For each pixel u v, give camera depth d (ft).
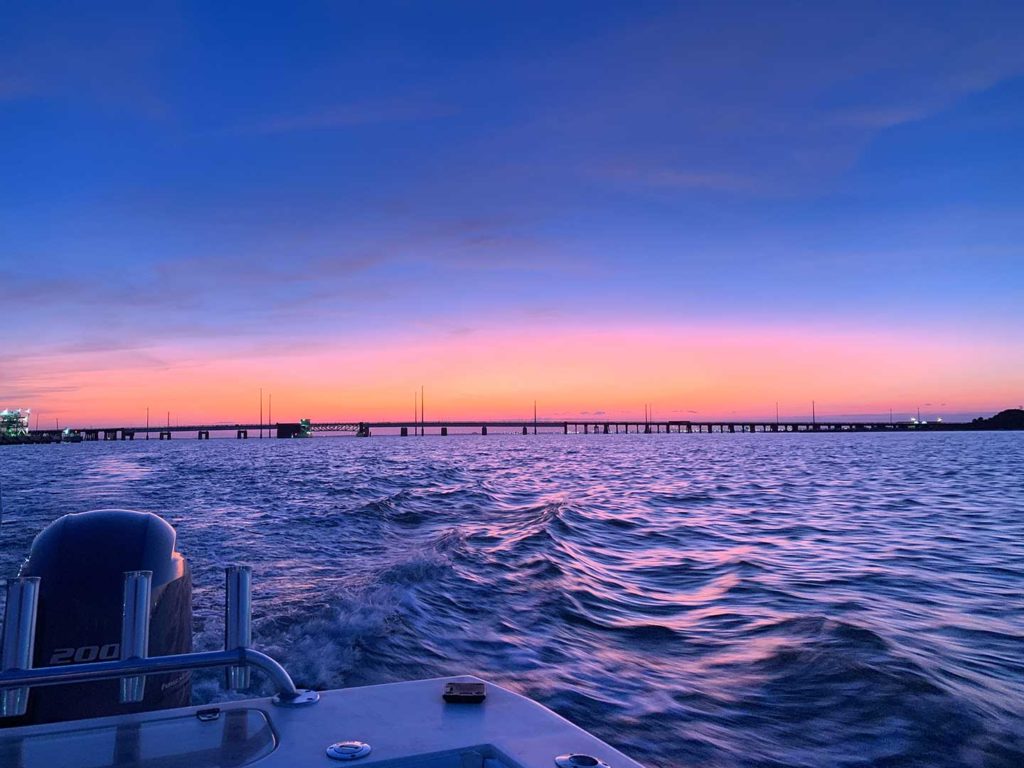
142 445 492.54
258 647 16.96
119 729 4.73
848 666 16.01
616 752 4.45
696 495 69.72
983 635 19.44
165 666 4.81
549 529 39.32
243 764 4.21
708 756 11.76
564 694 14.60
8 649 4.50
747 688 15.03
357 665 15.74
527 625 19.98
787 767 11.36
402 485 78.28
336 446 401.70
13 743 4.47
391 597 22.04
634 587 26.23
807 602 23.39
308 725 4.84
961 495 69.62
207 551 31.40
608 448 308.81
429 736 4.68
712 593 25.21
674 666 16.66
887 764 11.44
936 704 13.80
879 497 67.56
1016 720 13.20
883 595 24.67
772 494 71.20
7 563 27.25
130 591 4.82
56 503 54.24
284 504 53.62
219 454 236.43
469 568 27.84
